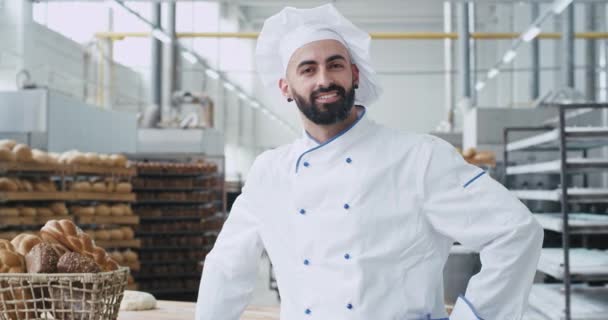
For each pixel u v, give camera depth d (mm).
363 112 1488
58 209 6105
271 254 1528
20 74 7770
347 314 1374
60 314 1482
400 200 1399
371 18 21766
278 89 1750
